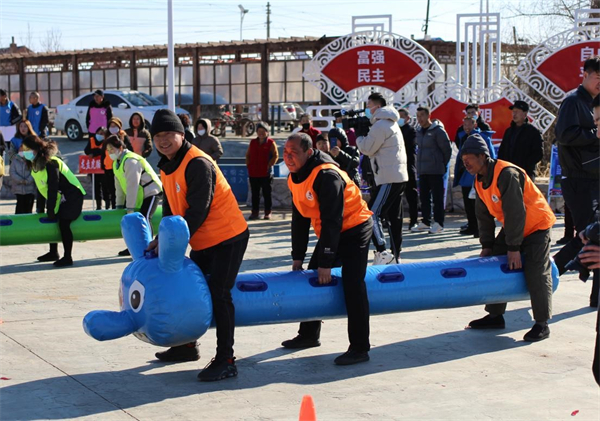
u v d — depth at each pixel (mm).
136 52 32312
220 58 32938
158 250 4777
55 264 9078
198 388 4848
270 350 5723
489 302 5824
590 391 4730
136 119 12664
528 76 13664
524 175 5770
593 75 6559
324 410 4438
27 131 10453
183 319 4727
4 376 5078
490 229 6152
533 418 4289
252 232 11531
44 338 5984
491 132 11148
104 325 4715
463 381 4945
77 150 24344
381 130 8344
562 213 12859
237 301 5105
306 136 5141
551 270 5926
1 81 35625
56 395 4723
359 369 5223
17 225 8891
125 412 4434
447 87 13797
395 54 13844
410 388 4820
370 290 5445
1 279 8305
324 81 14109
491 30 13789
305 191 5152
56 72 34031
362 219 5258
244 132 30766
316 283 5312
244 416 4355
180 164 4809
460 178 10898
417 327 6320
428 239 10734
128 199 9102
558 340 5875
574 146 6742
